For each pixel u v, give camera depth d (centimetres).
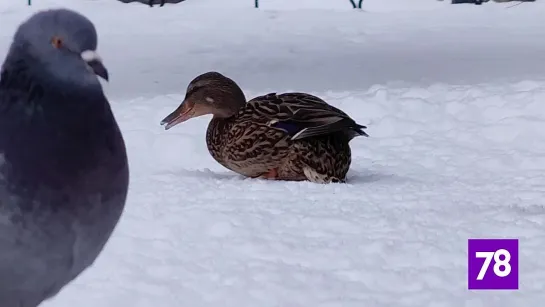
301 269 582
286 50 1872
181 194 769
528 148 962
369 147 985
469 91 1180
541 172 875
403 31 2208
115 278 565
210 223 672
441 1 3145
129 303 528
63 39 379
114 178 398
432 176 870
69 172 385
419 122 1066
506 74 1456
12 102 386
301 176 835
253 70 1603
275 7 3069
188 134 1009
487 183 828
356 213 705
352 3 2928
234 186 802
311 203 738
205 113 852
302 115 825
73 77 382
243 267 585
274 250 618
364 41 2017
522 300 535
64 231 392
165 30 2303
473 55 1739
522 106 1077
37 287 405
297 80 1468
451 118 1071
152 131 1034
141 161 953
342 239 641
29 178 384
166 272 578
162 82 1493
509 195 775
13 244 390
